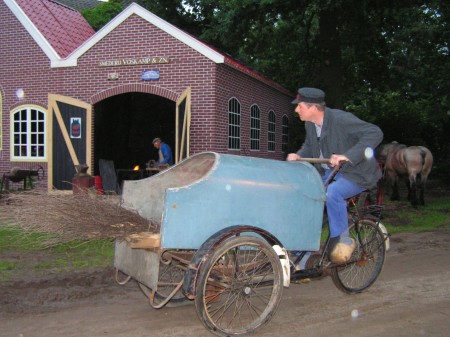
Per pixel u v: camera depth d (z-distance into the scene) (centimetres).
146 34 1317
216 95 1279
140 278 430
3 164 1507
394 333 436
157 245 401
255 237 415
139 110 1902
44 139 1462
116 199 490
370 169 486
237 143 1435
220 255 396
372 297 541
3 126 1502
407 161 1362
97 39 1359
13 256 696
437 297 542
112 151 1711
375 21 1995
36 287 567
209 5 2292
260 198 425
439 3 1767
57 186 1346
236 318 465
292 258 495
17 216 461
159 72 1312
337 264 495
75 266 654
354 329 446
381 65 2269
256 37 2211
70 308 500
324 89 1911
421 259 732
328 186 479
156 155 1930
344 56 2256
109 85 1363
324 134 490
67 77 1409
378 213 553
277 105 1792
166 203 388
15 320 464
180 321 466
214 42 2102
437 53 1944
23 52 1463
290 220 441
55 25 1609
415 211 1271
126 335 429
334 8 1747
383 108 2539
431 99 2172
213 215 405
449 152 2444
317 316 479
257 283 436
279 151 1828
